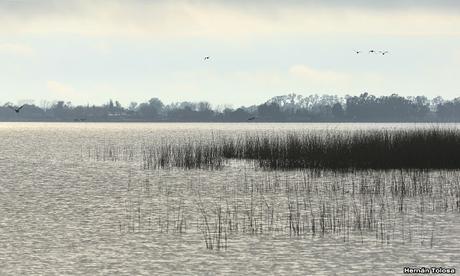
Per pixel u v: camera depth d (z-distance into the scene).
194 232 33.81
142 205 42.88
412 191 45.66
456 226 34.50
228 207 41.69
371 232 33.25
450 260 28.03
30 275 26.19
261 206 41.78
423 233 32.94
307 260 28.17
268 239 31.89
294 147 61.44
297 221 36.09
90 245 30.98
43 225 35.88
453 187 47.19
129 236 32.91
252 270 26.78
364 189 46.66
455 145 57.59
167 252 29.61
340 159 58.34
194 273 26.42
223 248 30.27
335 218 36.88
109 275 26.20
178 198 45.97
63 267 27.27
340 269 26.83
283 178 54.38
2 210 40.94
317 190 47.62
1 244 31.17
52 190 51.00
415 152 57.31
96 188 52.03
